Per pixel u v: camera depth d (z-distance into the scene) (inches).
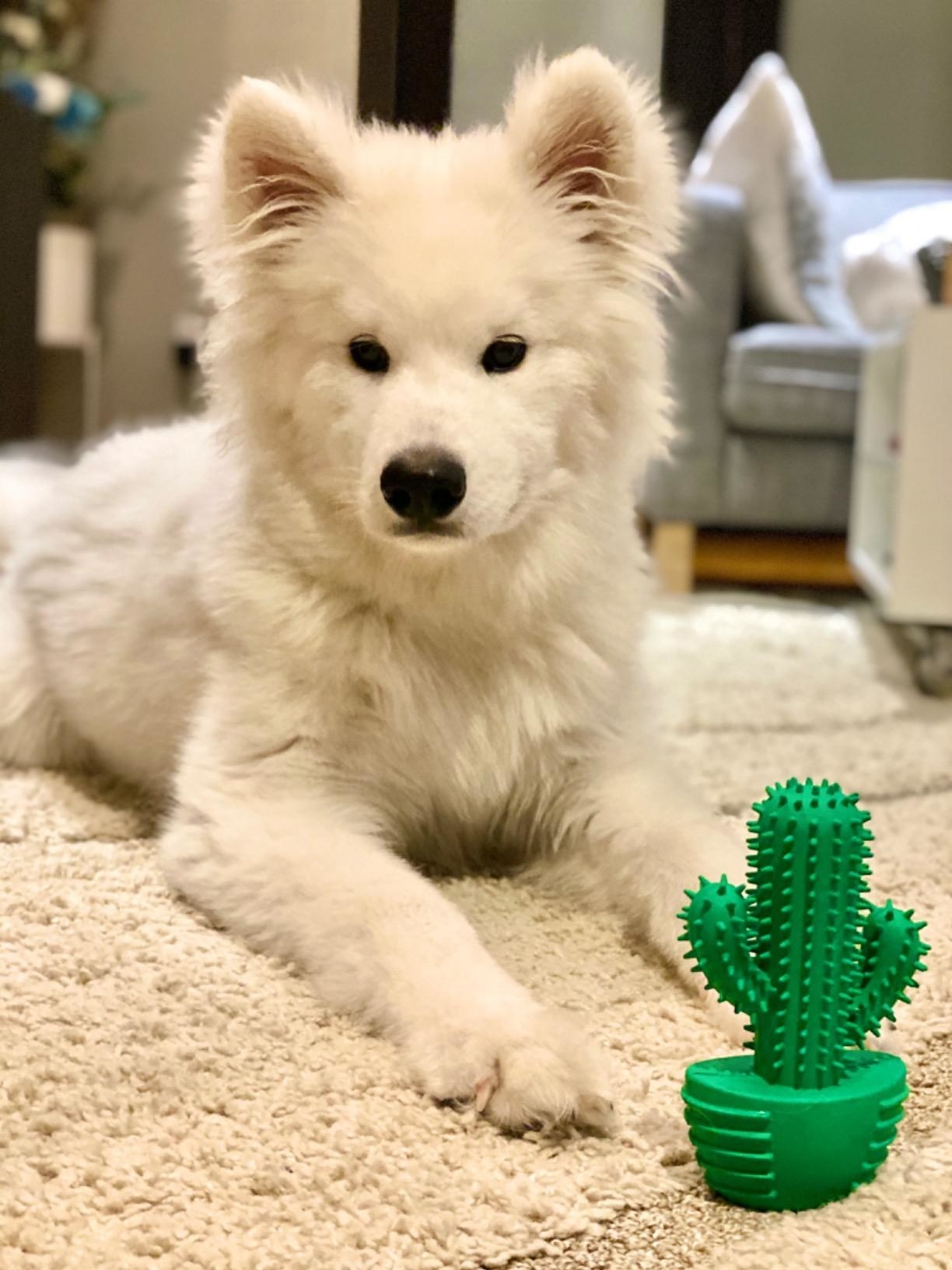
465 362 27.9
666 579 77.7
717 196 73.4
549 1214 20.3
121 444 39.5
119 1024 24.6
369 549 29.2
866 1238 19.6
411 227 27.8
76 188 106.7
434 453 26.5
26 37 98.9
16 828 33.2
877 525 62.2
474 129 31.4
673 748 41.7
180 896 29.9
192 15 40.8
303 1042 24.5
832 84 104.5
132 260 109.3
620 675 32.0
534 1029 22.9
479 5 34.5
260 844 28.2
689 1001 26.4
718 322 74.0
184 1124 22.0
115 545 35.9
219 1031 24.7
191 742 31.2
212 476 32.7
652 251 30.2
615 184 29.5
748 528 79.9
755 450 75.5
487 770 31.0
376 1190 20.6
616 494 31.3
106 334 110.8
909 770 40.3
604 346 29.7
